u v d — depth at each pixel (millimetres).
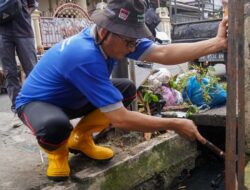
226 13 2027
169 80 3934
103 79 2031
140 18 1934
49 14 13938
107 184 2588
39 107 2307
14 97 3732
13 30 3566
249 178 2381
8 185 2477
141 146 3000
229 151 1804
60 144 2307
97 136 3117
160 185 3146
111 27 1912
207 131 3619
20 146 3246
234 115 1756
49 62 2291
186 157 3408
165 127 2043
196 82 3785
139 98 3654
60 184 2436
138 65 3822
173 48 2309
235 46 1693
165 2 15773
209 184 3303
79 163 2699
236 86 1741
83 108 2539
